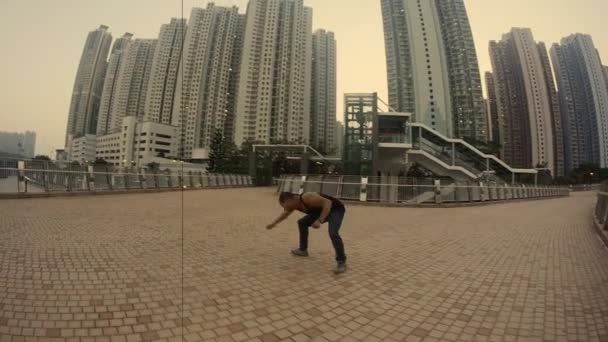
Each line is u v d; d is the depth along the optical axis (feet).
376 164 88.63
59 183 42.63
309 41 257.75
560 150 262.26
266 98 224.12
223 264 13.74
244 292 10.69
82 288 10.39
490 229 25.85
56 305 9.07
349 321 8.92
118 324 8.16
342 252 13.32
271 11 231.09
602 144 250.57
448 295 11.07
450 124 214.07
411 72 212.23
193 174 78.13
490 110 302.04
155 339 7.54
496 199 62.69
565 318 9.32
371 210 39.73
